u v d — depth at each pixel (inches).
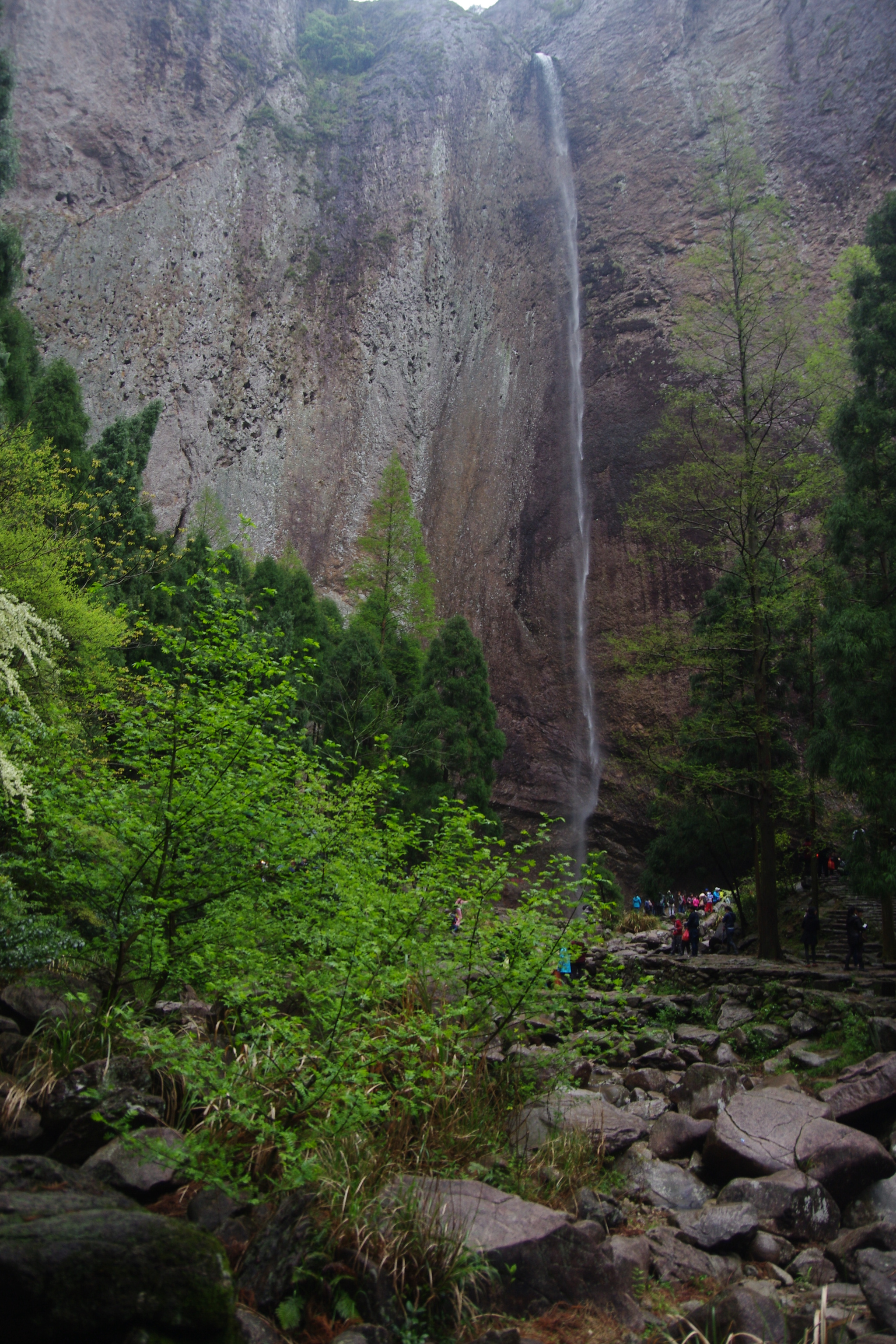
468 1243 163.9
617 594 2009.1
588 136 2506.2
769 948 673.6
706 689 933.8
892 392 557.9
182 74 2436.0
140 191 2309.3
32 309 2121.1
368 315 2439.7
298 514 2220.7
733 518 772.6
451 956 278.5
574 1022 362.3
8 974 252.2
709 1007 485.7
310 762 302.0
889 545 546.9
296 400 2326.5
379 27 2910.9
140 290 2228.1
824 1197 216.8
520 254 2512.3
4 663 255.6
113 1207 141.3
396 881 299.6
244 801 257.4
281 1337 137.9
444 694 1029.8
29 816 231.1
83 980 265.1
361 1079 188.5
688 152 2309.3
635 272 2281.0
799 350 788.0
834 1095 272.4
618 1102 320.8
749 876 959.6
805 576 685.3
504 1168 216.8
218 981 239.5
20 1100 189.0
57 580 477.1
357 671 957.2
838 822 573.9
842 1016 416.2
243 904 275.0
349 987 214.8
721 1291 185.9
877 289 570.9
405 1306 150.5
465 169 2613.2
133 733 257.9
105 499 852.0
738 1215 210.2
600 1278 170.7
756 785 819.4
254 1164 181.2
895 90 1953.7
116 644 492.4
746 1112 253.8
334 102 2706.7
